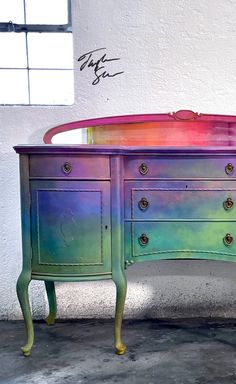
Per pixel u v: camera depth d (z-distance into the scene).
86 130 2.11
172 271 2.21
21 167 1.71
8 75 2.29
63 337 1.97
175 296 2.21
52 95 2.29
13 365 1.69
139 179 1.73
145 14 2.10
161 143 2.06
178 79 2.13
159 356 1.76
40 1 2.27
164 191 1.73
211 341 1.90
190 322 2.15
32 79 2.30
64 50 2.29
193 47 2.12
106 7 2.10
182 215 1.73
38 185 1.70
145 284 2.21
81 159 1.68
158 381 1.55
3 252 2.19
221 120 2.05
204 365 1.67
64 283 2.20
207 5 2.09
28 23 2.28
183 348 1.83
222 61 2.12
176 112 2.06
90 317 2.22
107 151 1.67
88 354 1.79
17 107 2.14
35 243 1.73
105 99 2.14
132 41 2.11
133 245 1.76
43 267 1.73
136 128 2.08
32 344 1.79
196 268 2.20
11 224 2.19
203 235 1.73
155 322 2.15
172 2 2.09
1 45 2.28
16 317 2.21
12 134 2.15
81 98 2.14
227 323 2.13
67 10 2.27
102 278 1.72
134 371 1.63
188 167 1.71
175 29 2.11
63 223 1.70
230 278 2.21
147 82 2.13
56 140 2.11
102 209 1.70
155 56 2.12
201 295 2.21
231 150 1.67
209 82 2.13
